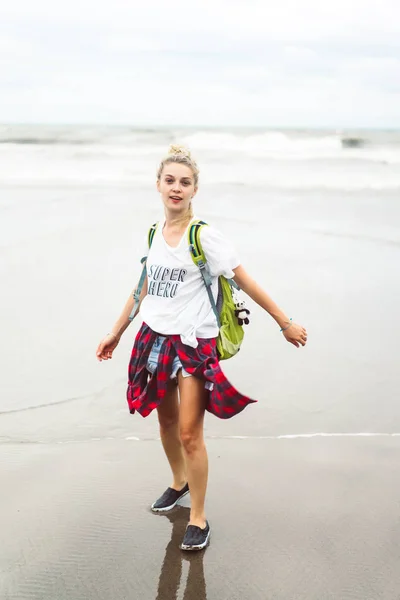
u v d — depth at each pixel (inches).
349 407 189.2
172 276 123.9
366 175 744.3
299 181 682.8
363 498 140.3
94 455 161.8
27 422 179.0
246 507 137.0
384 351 229.5
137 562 118.7
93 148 999.0
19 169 741.3
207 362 120.0
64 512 135.3
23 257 332.8
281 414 184.9
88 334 240.1
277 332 245.6
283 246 366.0
